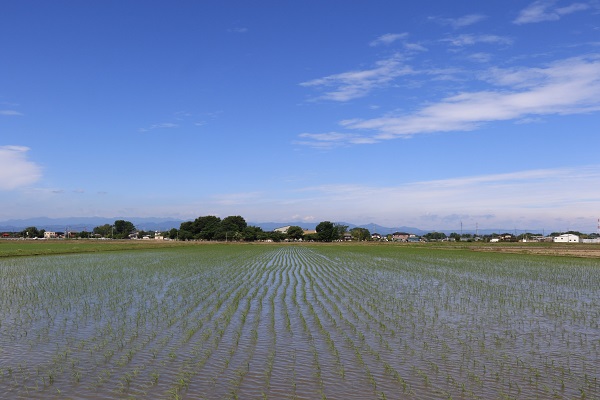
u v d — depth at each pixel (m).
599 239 186.88
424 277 34.34
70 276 32.72
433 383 10.70
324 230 198.75
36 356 12.48
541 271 39.78
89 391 9.96
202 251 80.50
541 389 10.40
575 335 15.57
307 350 13.25
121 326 16.16
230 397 9.72
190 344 13.79
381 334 15.45
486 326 16.88
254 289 26.86
